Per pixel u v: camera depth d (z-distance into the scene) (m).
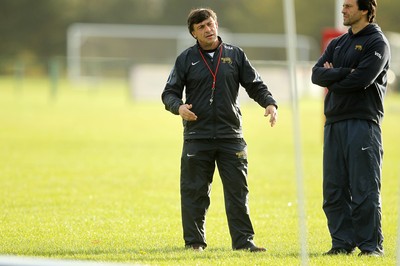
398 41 196.25
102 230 35.62
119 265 21.47
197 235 31.05
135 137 84.50
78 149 72.12
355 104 29.44
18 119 105.25
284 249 31.34
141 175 55.72
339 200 30.08
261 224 37.81
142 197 46.19
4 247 31.30
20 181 52.00
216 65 30.28
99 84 197.75
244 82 30.64
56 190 48.31
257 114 117.75
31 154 67.62
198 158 30.53
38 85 196.88
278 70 126.25
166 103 30.39
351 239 30.11
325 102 30.27
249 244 30.62
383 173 56.34
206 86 30.25
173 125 99.62
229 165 30.48
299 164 26.39
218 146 30.45
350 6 29.41
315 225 37.53
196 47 30.59
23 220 38.12
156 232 35.28
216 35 30.31
